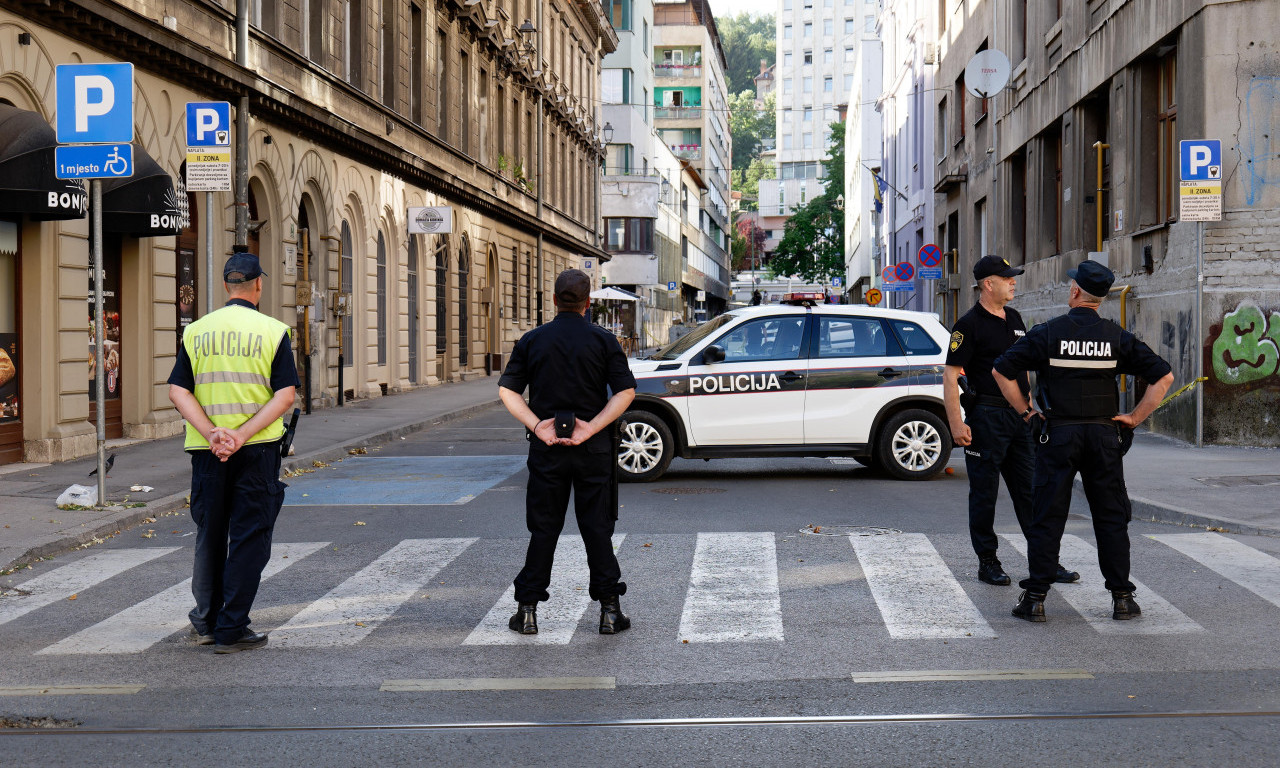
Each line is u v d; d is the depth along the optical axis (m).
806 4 138.88
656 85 103.06
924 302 40.19
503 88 38.25
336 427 18.38
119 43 14.69
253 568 6.15
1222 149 14.25
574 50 51.25
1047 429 6.57
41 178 12.07
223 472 6.21
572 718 4.96
